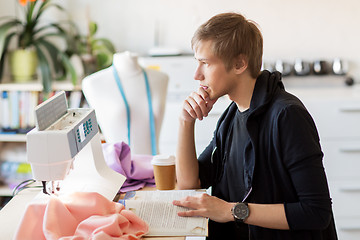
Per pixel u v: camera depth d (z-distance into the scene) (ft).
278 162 5.08
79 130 5.17
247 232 5.71
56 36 12.42
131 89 8.26
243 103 5.49
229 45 5.13
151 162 6.17
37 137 4.78
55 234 4.52
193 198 5.30
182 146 6.05
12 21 11.57
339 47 12.78
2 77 12.00
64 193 5.23
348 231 11.91
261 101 5.16
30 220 4.71
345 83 12.66
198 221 5.04
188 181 6.09
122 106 8.14
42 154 4.80
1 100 11.62
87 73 11.75
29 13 11.68
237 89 5.43
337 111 11.55
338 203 11.91
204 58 5.24
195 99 5.64
